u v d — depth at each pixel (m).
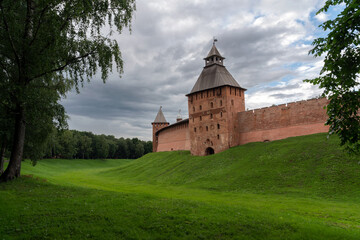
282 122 41.78
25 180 18.69
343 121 8.66
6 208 11.90
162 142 82.38
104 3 16.19
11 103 17.70
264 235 10.06
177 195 25.00
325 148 31.00
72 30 15.98
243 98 51.28
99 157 127.50
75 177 55.75
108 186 35.78
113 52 17.17
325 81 9.04
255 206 18.34
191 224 10.71
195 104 53.59
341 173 24.94
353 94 8.49
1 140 22.20
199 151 51.38
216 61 54.19
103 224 10.24
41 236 8.96
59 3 15.19
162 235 9.58
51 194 15.55
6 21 15.20
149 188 32.84
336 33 8.35
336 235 10.45
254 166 33.25
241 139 47.66
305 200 20.95
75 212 11.66
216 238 9.59
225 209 13.54
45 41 15.91
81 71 17.38
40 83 19.92
